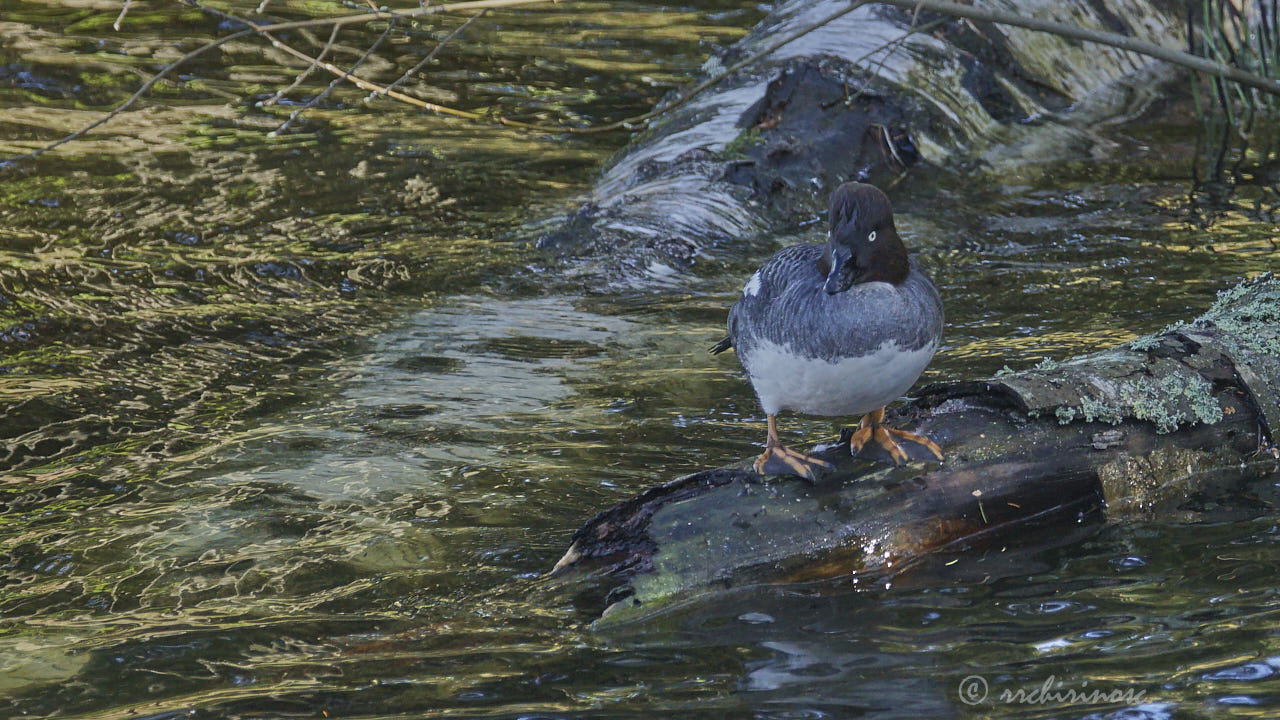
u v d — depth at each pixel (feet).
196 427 33.01
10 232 48.19
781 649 21.94
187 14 78.13
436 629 23.16
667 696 20.49
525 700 20.54
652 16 80.74
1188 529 25.76
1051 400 26.25
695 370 36.50
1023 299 40.75
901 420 26.40
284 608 24.12
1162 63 67.56
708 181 51.80
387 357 37.73
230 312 41.27
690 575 23.88
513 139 60.29
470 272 45.06
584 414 33.47
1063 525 26.11
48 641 22.99
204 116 62.54
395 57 71.77
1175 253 44.52
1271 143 58.13
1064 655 21.17
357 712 20.35
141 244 47.32
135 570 25.76
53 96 64.44
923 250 45.88
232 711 20.44
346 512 28.17
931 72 60.13
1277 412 27.48
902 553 24.89
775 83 58.65
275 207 51.42
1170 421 26.89
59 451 31.55
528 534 26.96
